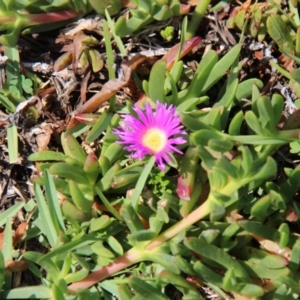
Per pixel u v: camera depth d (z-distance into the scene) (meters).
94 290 0.69
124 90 0.72
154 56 0.73
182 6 0.72
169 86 0.70
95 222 0.68
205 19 0.73
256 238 0.68
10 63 0.73
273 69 0.73
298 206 0.69
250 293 0.66
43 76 0.73
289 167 0.71
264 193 0.69
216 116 0.67
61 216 0.68
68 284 0.69
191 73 0.72
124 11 0.73
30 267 0.69
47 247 0.70
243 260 0.68
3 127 0.72
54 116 0.73
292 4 0.73
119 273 0.69
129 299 0.67
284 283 0.67
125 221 0.68
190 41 0.71
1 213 0.71
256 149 0.69
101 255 0.68
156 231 0.67
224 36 0.73
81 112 0.71
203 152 0.66
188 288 0.67
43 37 0.74
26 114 0.72
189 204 0.67
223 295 0.68
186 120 0.66
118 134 0.68
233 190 0.66
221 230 0.68
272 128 0.67
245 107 0.72
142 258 0.68
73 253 0.68
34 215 0.71
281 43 0.71
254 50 0.73
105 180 0.69
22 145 0.72
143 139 0.68
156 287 0.67
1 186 0.72
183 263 0.66
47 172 0.68
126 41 0.73
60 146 0.72
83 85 0.72
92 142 0.72
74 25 0.73
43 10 0.72
